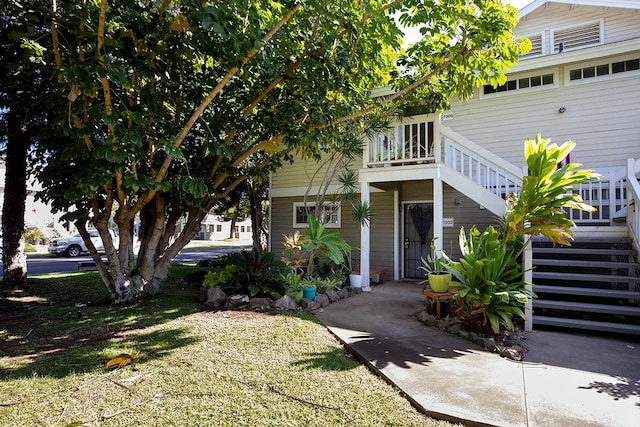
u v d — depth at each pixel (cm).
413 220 938
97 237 1872
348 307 593
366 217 761
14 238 790
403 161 734
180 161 559
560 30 862
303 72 545
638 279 463
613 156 733
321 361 354
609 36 810
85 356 362
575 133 768
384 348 384
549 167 440
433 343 405
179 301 615
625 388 293
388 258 938
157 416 251
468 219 852
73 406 264
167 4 441
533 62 791
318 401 273
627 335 447
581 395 279
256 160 780
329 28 478
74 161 511
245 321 488
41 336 432
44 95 504
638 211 488
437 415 251
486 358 360
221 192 688
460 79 573
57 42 428
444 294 492
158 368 332
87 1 441
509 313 436
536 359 361
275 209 1117
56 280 858
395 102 696
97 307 579
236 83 591
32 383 302
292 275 619
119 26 436
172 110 640
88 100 480
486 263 436
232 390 289
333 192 998
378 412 258
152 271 656
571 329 474
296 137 570
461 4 471
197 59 571
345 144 772
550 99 793
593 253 511
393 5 480
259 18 421
